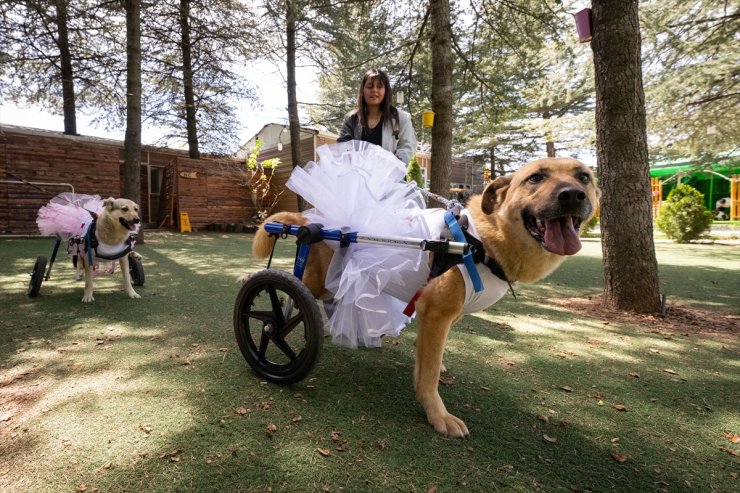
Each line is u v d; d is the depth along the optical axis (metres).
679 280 6.34
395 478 1.53
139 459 1.59
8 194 9.58
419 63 10.19
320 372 2.49
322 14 10.70
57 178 10.22
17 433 1.75
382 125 3.17
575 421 2.02
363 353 2.84
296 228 2.25
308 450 1.68
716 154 13.59
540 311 4.29
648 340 3.36
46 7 10.20
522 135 26.05
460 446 1.76
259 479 1.50
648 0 11.21
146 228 13.88
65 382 2.26
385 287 2.18
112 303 4.01
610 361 2.88
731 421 2.06
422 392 1.96
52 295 4.26
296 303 2.11
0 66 11.63
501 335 3.41
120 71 12.37
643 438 1.89
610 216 4.32
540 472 1.61
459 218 2.10
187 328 3.27
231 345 2.89
